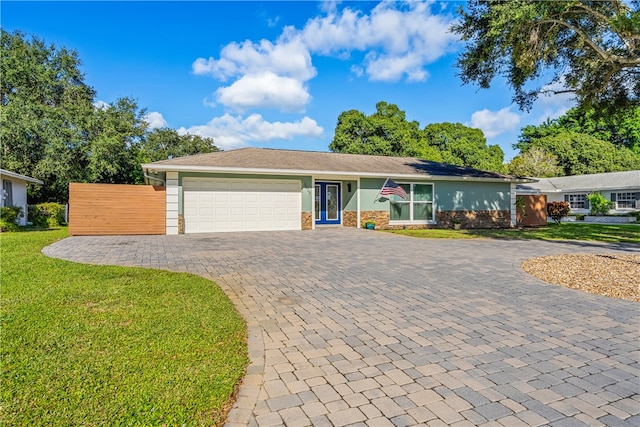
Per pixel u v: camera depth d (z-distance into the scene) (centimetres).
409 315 448
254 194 1456
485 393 270
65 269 654
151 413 232
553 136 4059
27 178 1780
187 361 306
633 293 554
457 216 1806
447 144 3756
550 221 2441
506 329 404
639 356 336
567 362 322
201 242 1100
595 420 236
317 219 1686
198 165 1327
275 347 350
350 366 312
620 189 2548
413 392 270
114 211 1296
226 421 231
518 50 1053
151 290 520
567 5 951
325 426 228
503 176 1881
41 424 218
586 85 1180
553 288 586
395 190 1638
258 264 761
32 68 2425
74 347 326
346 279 636
